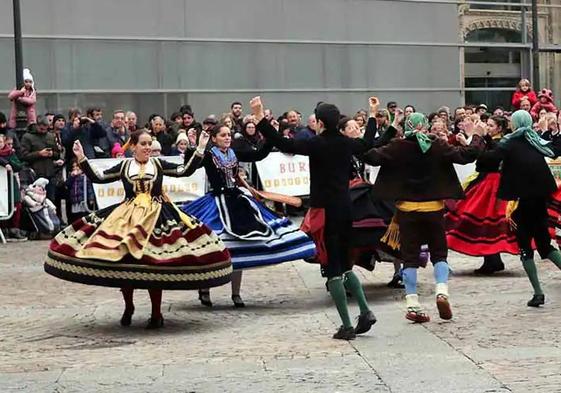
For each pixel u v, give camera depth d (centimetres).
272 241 912
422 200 800
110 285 787
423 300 948
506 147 875
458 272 1127
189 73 2319
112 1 2238
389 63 2558
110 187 1425
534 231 891
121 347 763
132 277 786
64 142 1560
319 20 2462
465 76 2702
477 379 624
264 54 2398
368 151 798
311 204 760
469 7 2691
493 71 2747
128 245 788
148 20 2275
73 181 1520
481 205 1092
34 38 2155
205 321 872
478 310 878
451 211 1100
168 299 1002
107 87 2234
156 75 2284
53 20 2178
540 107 1780
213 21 2342
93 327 853
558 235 1076
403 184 804
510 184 875
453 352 705
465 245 1091
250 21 2383
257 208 926
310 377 638
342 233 759
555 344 729
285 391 605
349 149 765
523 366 659
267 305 952
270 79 2405
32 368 687
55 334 825
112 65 2241
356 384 618
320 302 960
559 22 2875
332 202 753
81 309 942
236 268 896
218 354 722
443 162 804
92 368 683
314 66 2458
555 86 2894
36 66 2159
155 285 792
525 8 2781
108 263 786
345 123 859
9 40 2122
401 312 880
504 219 1088
